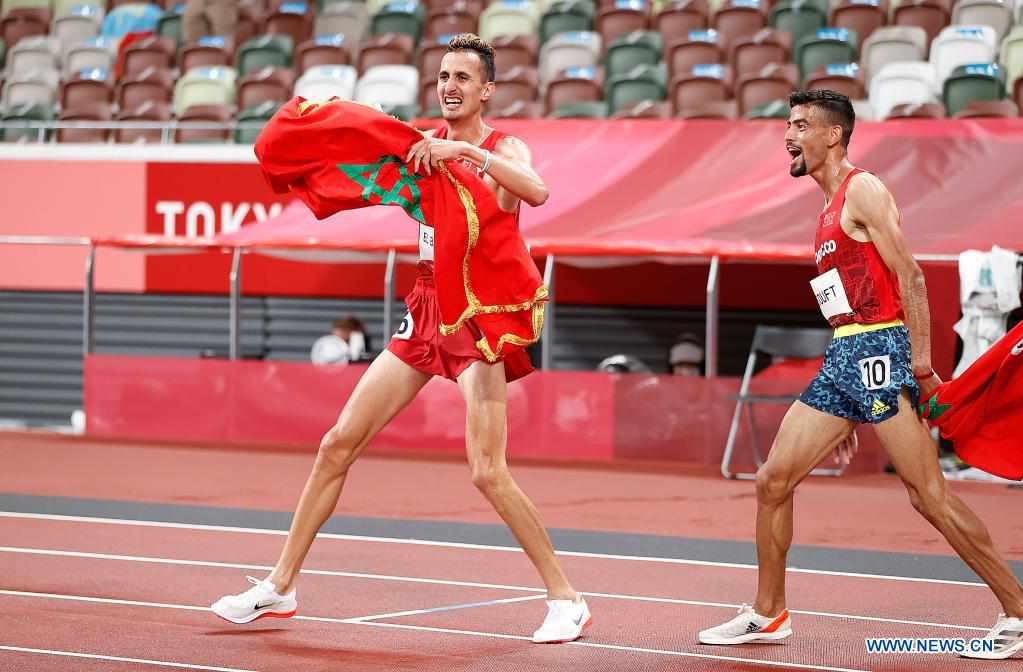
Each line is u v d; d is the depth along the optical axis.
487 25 59.47
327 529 27.91
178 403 45.22
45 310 51.72
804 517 30.70
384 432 43.34
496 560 24.39
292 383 44.06
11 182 50.41
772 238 39.38
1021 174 40.09
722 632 17.84
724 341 46.91
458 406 42.56
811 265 45.62
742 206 41.06
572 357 48.28
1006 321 37.28
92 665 16.20
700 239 39.62
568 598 18.11
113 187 49.56
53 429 49.81
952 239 38.00
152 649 17.14
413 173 17.67
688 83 50.38
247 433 44.53
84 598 20.36
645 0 58.41
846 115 17.22
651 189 42.56
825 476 38.91
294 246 42.53
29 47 61.12
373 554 24.91
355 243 42.06
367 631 18.48
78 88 56.91
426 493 33.62
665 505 32.22
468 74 17.84
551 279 41.66
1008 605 17.23
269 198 48.03
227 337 50.28
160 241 44.03
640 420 40.88
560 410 41.62
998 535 28.36
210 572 22.67
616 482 36.47
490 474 17.91
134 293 51.00
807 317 45.94
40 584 21.39
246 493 33.03
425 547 25.75
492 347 17.69
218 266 49.91
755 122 44.47
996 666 16.81
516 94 52.69
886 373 16.86
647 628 18.88
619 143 44.69
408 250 41.81
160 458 40.19
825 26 55.38
